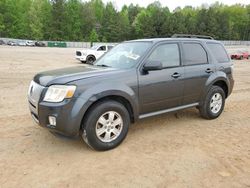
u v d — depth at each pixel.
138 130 4.88
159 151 4.02
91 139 3.80
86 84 3.73
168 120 5.50
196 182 3.21
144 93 4.30
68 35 84.81
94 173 3.37
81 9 89.81
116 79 4.00
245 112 6.34
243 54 32.50
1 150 3.95
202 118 5.68
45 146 4.12
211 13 98.56
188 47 5.11
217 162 3.71
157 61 4.16
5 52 29.09
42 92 3.74
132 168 3.50
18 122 5.18
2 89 8.42
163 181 3.22
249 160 3.80
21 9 84.94
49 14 82.25
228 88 5.84
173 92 4.73
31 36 82.19
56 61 20.08
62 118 3.60
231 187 3.13
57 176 3.29
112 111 3.96
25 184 3.11
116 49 5.17
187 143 4.34
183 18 96.88
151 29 89.50
